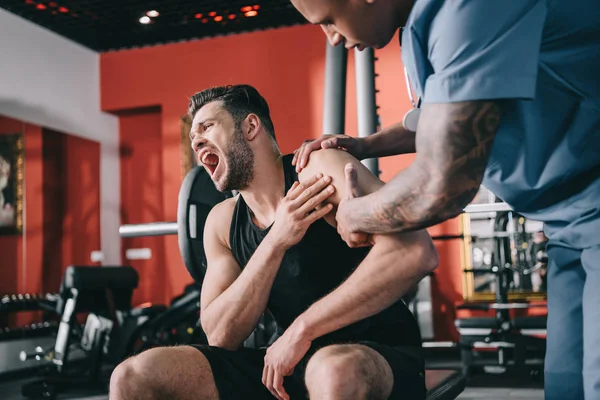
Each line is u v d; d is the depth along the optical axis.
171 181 7.69
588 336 1.09
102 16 7.15
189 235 2.10
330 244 1.48
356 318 1.33
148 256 8.01
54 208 7.15
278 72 7.46
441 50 0.99
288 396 1.39
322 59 7.31
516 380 5.07
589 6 1.01
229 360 1.49
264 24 7.46
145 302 7.96
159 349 1.49
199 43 7.75
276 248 1.43
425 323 6.62
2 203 6.49
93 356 4.83
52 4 6.81
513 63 0.96
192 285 5.79
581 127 1.09
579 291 1.28
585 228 1.14
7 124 6.61
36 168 6.94
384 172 6.80
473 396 4.30
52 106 7.23
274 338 1.67
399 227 1.09
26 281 6.68
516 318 5.37
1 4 6.68
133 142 8.25
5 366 6.08
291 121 7.37
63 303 4.92
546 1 0.99
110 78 8.02
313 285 1.50
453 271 6.77
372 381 1.28
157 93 7.84
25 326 6.42
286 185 1.54
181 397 1.46
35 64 7.04
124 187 8.24
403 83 6.82
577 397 1.29
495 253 5.83
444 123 0.97
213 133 1.54
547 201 1.20
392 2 1.08
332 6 1.07
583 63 1.05
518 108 1.07
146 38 7.78
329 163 1.43
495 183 1.21
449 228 6.80
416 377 1.43
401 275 1.31
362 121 2.43
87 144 7.74
